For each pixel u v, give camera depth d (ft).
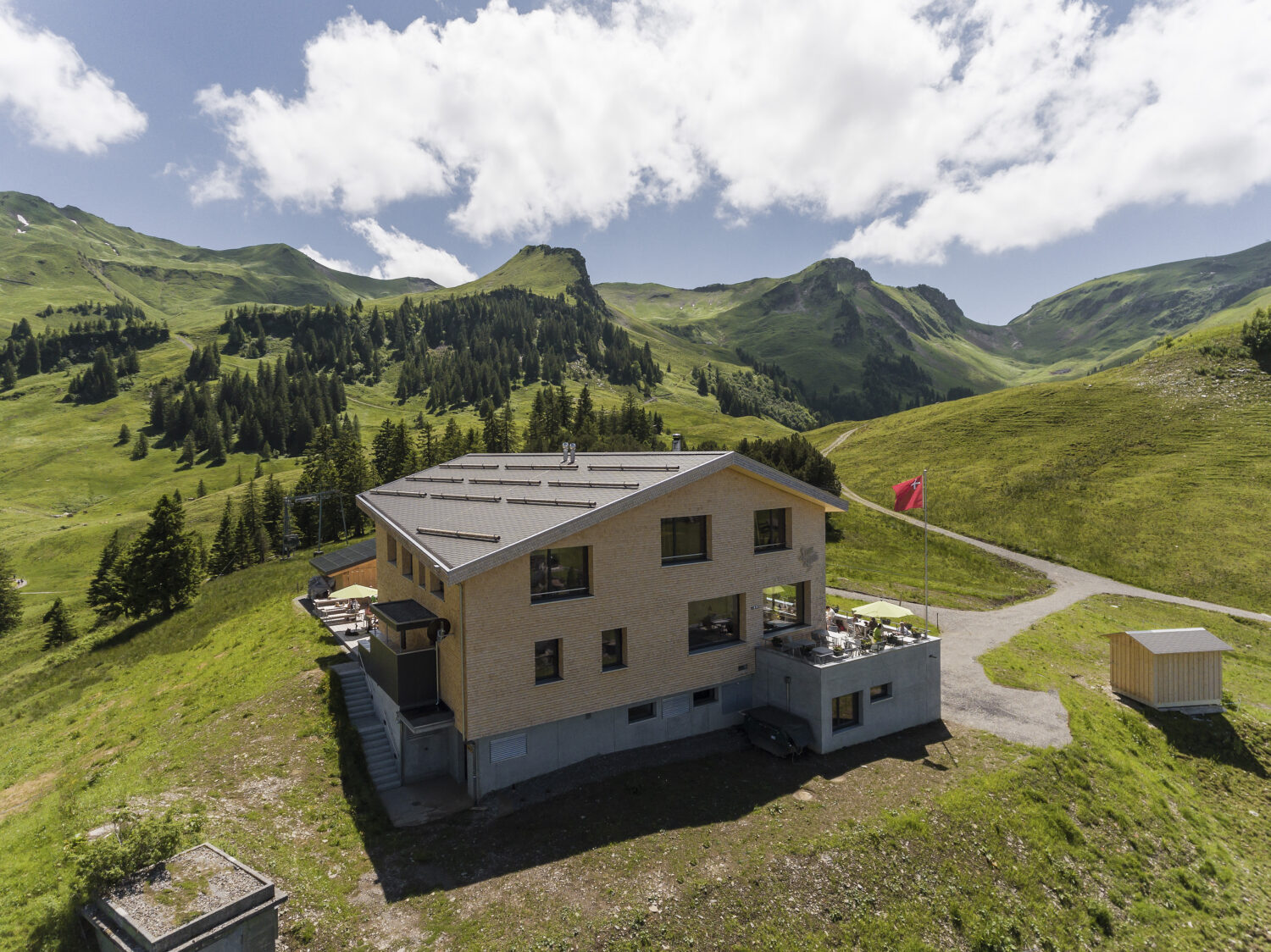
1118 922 61.62
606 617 76.64
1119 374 369.91
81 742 97.96
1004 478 287.48
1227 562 196.85
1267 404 284.20
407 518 90.27
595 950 49.42
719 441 607.78
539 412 518.78
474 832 64.59
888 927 55.11
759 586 90.48
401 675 73.67
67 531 470.39
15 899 51.08
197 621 163.32
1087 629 148.05
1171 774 90.12
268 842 61.52
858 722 84.48
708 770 76.54
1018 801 71.87
